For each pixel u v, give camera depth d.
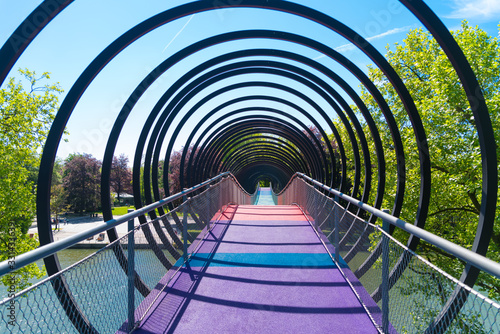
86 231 1.82
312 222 6.63
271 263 4.18
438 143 9.44
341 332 2.50
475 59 9.12
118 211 36.00
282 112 10.86
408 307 2.10
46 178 2.83
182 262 4.15
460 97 8.82
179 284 3.45
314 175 13.55
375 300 3.01
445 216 11.52
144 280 2.81
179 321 2.66
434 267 1.74
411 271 2.09
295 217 8.06
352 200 3.45
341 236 4.22
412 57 11.98
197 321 2.65
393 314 2.34
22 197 12.26
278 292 3.24
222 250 4.82
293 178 12.23
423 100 10.44
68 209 34.59
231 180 10.92
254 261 4.27
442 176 10.38
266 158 22.73
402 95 3.80
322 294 3.20
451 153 9.38
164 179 8.11
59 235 24.88
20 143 12.46
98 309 1.94
